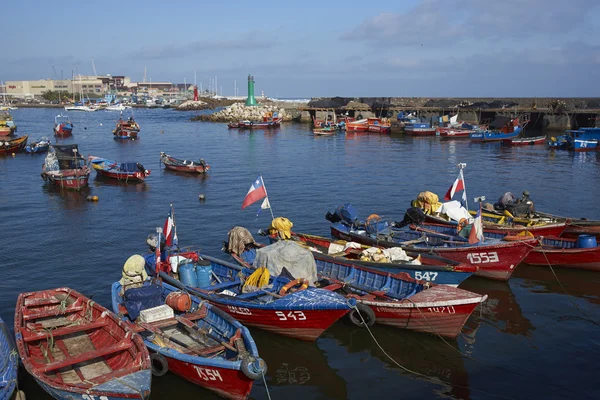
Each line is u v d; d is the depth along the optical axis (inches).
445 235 904.9
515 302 743.7
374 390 527.5
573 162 2128.4
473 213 1091.3
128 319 595.8
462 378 547.5
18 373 503.5
